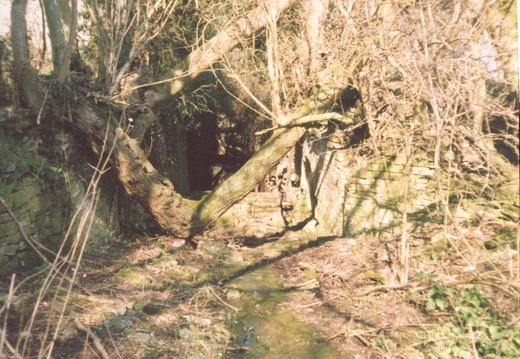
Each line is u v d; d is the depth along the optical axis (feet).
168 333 13.78
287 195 43.75
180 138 43.65
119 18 22.29
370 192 27.78
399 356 12.64
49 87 18.90
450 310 14.62
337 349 13.53
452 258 18.22
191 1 30.96
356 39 19.11
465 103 14.89
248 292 18.57
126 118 24.82
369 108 21.58
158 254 22.74
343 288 18.03
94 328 13.05
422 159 24.76
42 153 19.04
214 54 25.63
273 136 26.13
